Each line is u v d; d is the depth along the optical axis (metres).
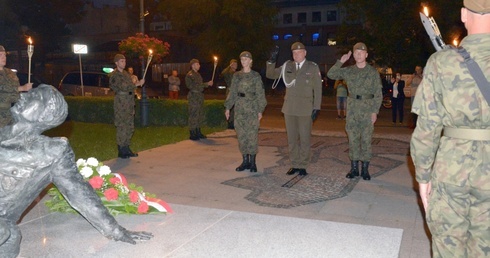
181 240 3.56
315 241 3.52
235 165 8.88
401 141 11.63
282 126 15.52
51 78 39.03
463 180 2.56
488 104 2.50
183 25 32.19
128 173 8.27
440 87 2.61
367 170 7.77
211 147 10.81
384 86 21.80
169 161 9.27
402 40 22.91
